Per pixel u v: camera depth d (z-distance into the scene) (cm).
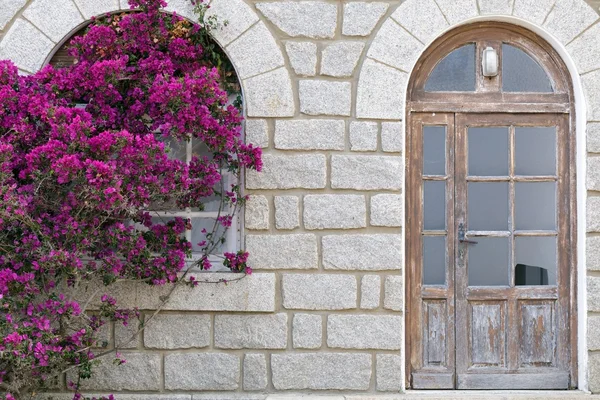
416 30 545
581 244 549
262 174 543
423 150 561
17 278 448
